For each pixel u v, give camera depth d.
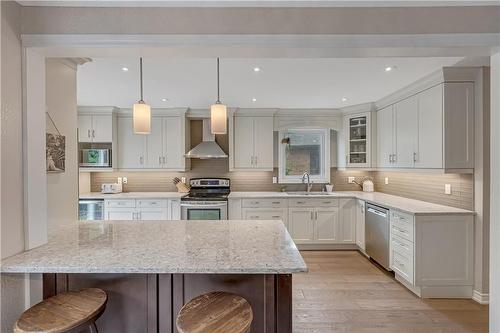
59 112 2.22
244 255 1.65
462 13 1.74
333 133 5.16
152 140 4.86
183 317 1.36
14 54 1.68
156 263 1.52
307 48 1.78
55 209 2.19
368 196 4.34
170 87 3.55
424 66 2.84
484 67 2.85
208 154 4.75
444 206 3.28
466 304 2.82
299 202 4.54
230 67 2.85
